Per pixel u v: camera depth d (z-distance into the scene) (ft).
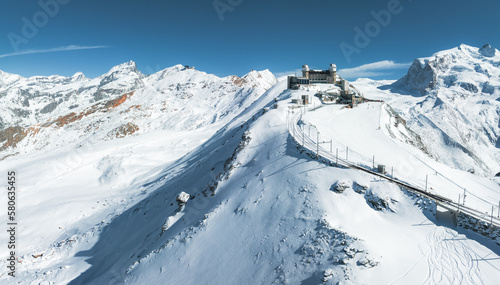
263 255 109.70
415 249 97.81
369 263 87.51
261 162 171.32
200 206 168.96
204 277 113.50
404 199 121.29
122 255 175.52
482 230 103.81
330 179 134.51
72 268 176.55
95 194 329.11
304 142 173.27
